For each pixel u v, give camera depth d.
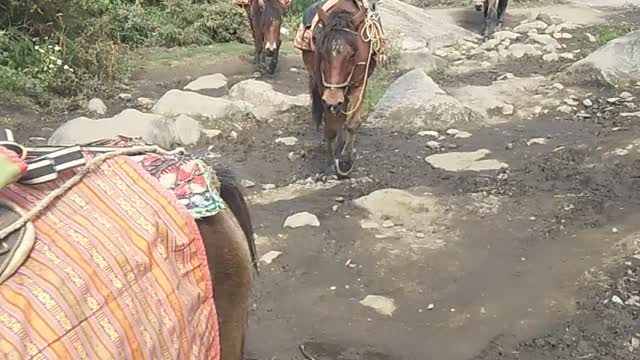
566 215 6.20
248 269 2.85
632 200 6.45
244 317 2.89
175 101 9.08
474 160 7.64
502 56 12.40
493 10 14.73
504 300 4.98
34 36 10.27
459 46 13.46
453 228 6.06
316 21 7.28
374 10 7.32
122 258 2.09
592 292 5.00
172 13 13.64
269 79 11.05
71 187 2.19
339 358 4.41
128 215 2.25
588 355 4.37
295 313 4.88
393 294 5.11
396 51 11.78
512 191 6.77
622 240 5.70
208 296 2.50
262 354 4.43
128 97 9.80
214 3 14.34
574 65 10.56
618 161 7.30
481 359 4.38
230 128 8.73
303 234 5.98
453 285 5.20
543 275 5.27
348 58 6.59
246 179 7.16
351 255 5.64
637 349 4.41
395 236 5.95
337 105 6.59
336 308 4.94
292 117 9.20
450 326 4.72
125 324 2.00
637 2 18.72
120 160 2.41
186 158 2.73
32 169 2.13
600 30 14.75
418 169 7.49
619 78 10.19
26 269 1.88
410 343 4.55
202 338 2.40
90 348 1.89
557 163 7.38
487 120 9.15
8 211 1.99
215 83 10.48
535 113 9.31
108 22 11.84
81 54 10.23
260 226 6.14
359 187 7.04
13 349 1.72
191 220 2.46
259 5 10.95
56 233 2.01
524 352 4.43
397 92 9.38
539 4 18.48
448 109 9.02
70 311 1.87
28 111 8.84
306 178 7.31
